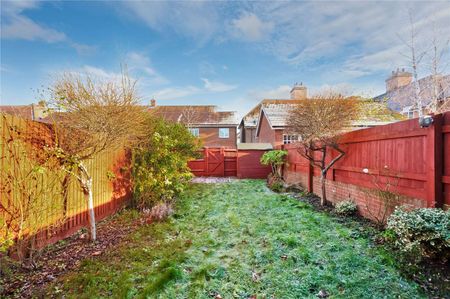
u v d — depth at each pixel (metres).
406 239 3.01
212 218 5.48
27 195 3.25
